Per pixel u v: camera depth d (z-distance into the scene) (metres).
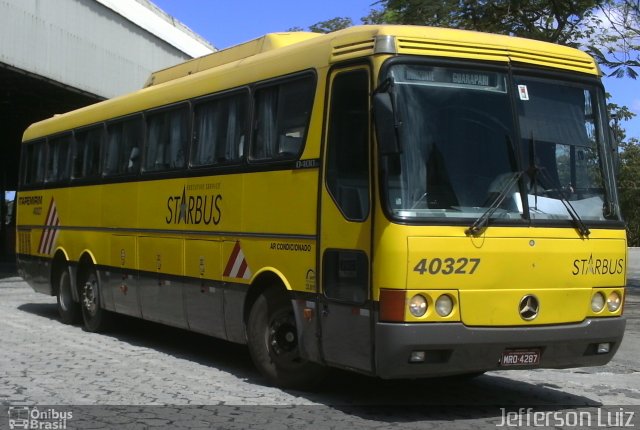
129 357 9.93
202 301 9.17
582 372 9.59
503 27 18.25
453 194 6.66
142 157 10.76
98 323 12.01
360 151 6.88
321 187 7.31
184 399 7.50
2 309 15.21
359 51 7.03
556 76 7.40
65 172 13.24
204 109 9.45
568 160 7.28
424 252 6.43
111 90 23.38
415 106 6.71
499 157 6.92
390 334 6.37
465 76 6.97
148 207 10.47
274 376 8.05
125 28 24.22
